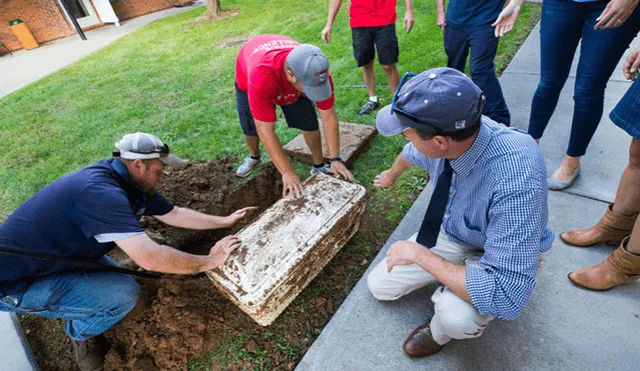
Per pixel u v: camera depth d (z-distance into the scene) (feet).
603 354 5.08
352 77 14.21
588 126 6.93
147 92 16.34
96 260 5.86
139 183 5.61
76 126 14.23
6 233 4.86
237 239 5.93
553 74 7.34
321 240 5.93
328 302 6.53
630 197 5.66
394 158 9.60
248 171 9.78
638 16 5.78
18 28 30.83
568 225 6.98
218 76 16.94
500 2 8.28
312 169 9.31
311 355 5.60
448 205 4.73
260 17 26.22
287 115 7.93
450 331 4.60
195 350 6.06
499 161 3.82
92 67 21.79
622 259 5.30
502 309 3.94
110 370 6.07
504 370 5.09
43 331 6.90
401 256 4.70
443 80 3.46
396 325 5.81
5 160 12.64
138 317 6.43
